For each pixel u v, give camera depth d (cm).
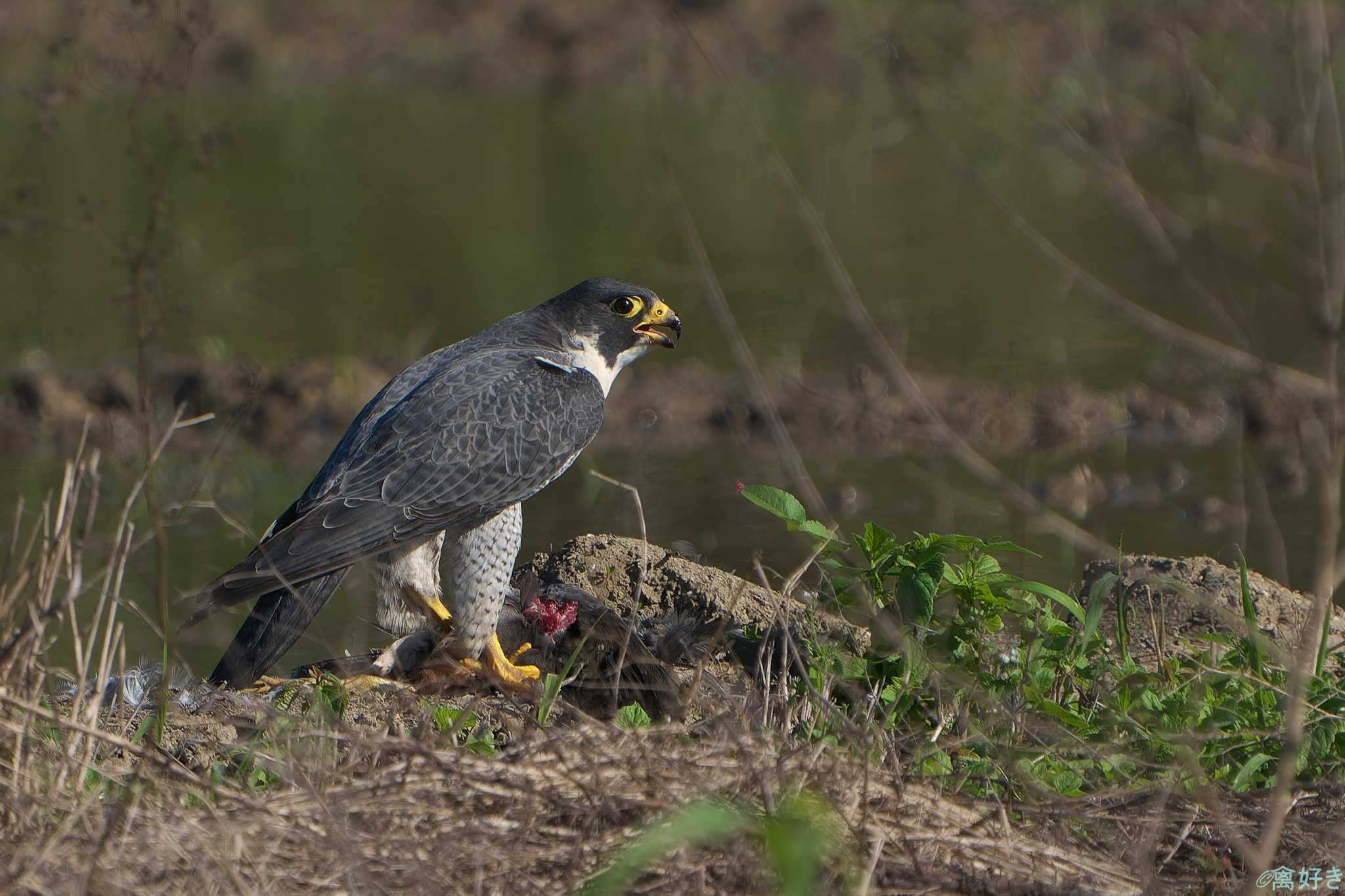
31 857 575
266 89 4462
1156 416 1914
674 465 1803
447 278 2683
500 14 4850
